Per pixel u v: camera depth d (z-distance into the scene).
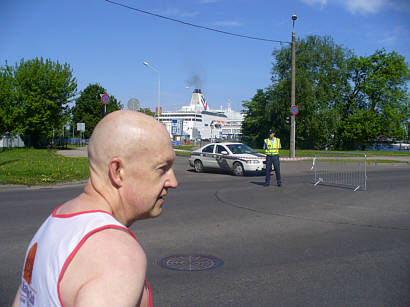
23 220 7.24
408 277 4.39
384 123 50.47
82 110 60.53
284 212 8.25
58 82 36.69
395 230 6.68
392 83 51.03
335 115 46.31
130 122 1.01
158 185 1.04
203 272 4.53
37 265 0.94
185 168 19.62
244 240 5.98
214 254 5.25
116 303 0.78
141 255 0.87
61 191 11.34
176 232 6.44
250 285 4.14
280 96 47.66
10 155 27.17
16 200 9.60
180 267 4.70
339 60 47.38
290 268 4.69
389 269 4.67
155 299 3.77
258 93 69.00
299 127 47.69
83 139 61.94
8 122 34.31
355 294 3.91
